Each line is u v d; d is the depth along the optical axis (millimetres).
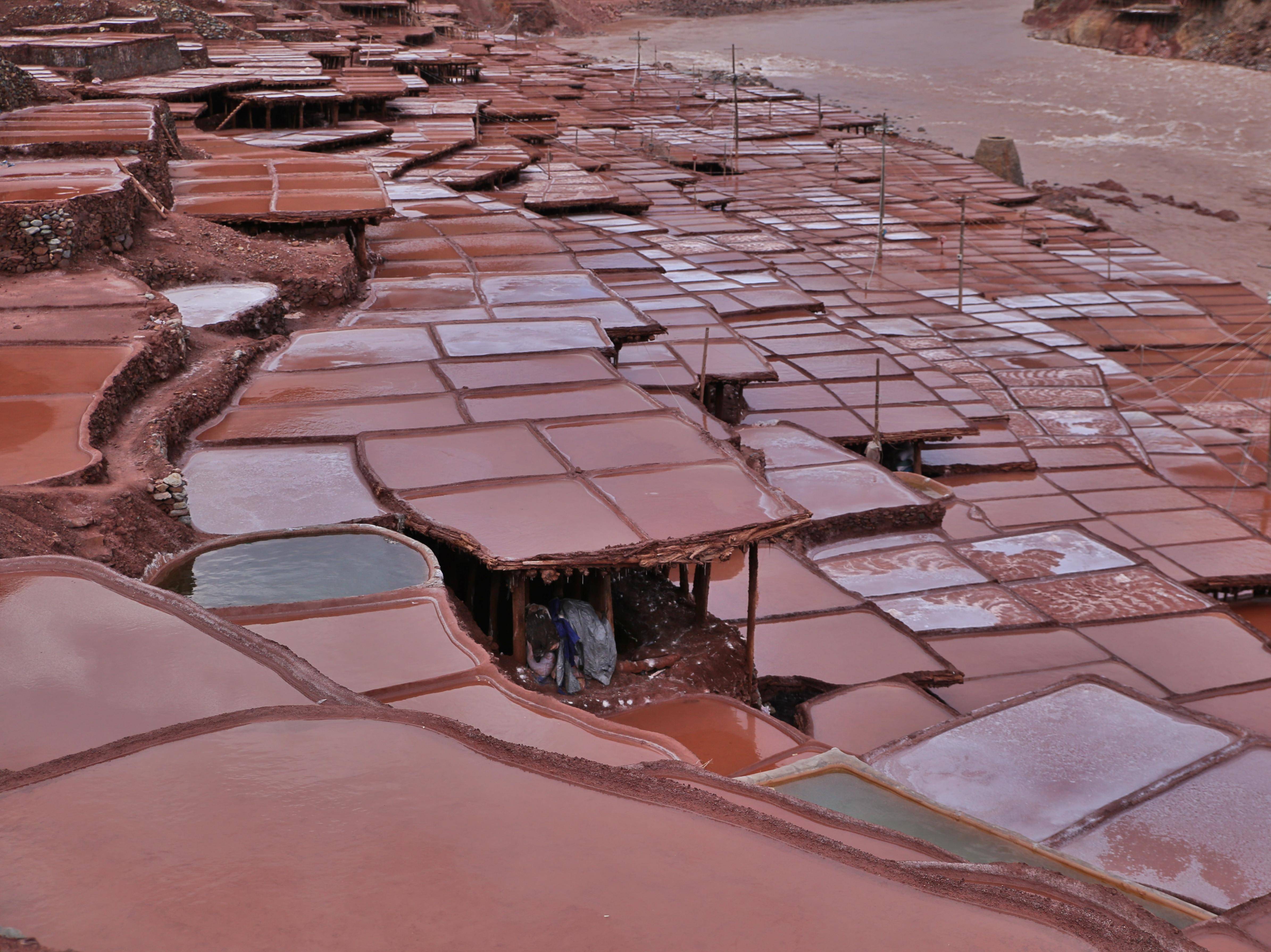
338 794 3535
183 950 2785
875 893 3129
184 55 45406
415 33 92562
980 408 25000
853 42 132875
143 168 20125
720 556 9578
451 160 40250
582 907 3008
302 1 90500
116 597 5492
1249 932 5836
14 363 12000
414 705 6840
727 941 2867
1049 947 2906
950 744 9461
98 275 15680
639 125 72750
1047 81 98375
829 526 17344
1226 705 13688
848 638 12680
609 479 10727
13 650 4984
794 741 8922
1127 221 55094
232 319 15641
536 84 84000
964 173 61812
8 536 7676
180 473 9930
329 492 10500
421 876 3113
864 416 22281
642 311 19766
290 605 7973
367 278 20516
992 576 16828
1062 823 8273
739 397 21547
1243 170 64500
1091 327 37000
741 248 40250
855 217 50219
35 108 25578
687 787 3629
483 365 14430
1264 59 92750
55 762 3717
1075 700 10281
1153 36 108062
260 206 20766
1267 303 40000
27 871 3115
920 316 34812
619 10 166875
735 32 145500
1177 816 8375
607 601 9703
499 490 10453
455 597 9109
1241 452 27500
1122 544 19719
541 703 6816
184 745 3822
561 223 34188
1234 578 18609
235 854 3189
